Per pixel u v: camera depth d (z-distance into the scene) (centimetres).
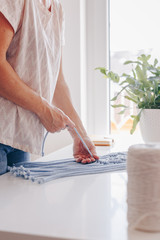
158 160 41
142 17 162
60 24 102
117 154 105
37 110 80
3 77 72
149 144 47
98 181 72
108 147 129
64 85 111
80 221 46
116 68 170
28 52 82
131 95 137
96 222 45
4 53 72
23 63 81
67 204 54
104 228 43
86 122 171
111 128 171
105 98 169
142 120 129
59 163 91
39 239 41
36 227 44
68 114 107
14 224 45
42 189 65
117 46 168
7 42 72
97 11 167
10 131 79
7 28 72
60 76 111
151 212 41
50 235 41
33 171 80
